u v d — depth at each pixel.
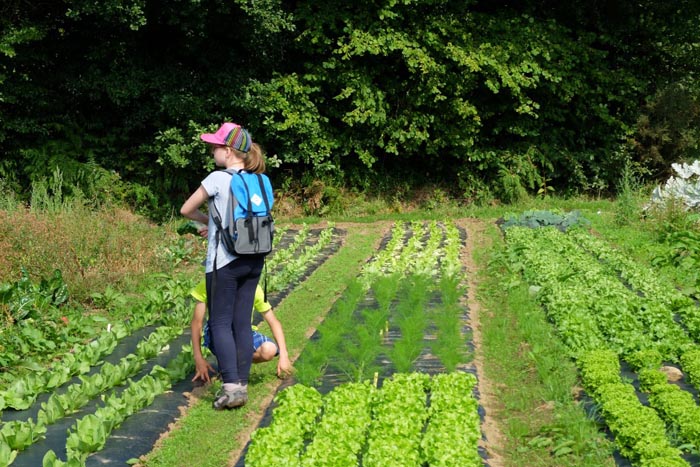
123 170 17.59
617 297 8.99
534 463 5.36
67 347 8.11
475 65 17.98
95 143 17.34
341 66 18.25
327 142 18.45
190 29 15.93
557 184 20.67
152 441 5.65
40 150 16.70
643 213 15.34
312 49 18.09
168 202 17.55
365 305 9.59
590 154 20.06
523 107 18.80
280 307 9.65
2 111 16.39
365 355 6.99
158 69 16.95
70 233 10.95
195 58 17.33
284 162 18.86
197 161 16.81
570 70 19.61
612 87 19.81
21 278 9.30
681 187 14.98
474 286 10.83
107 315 9.45
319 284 10.98
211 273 6.30
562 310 8.45
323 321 8.47
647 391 6.45
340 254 13.38
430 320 8.77
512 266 11.30
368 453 5.05
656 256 12.22
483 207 19.23
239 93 17.02
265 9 16.08
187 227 13.27
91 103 17.34
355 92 18.33
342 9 18.12
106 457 5.30
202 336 6.88
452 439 5.20
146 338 8.34
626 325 7.80
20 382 6.54
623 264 11.58
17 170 16.84
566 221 15.50
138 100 17.42
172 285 10.41
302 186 18.94
